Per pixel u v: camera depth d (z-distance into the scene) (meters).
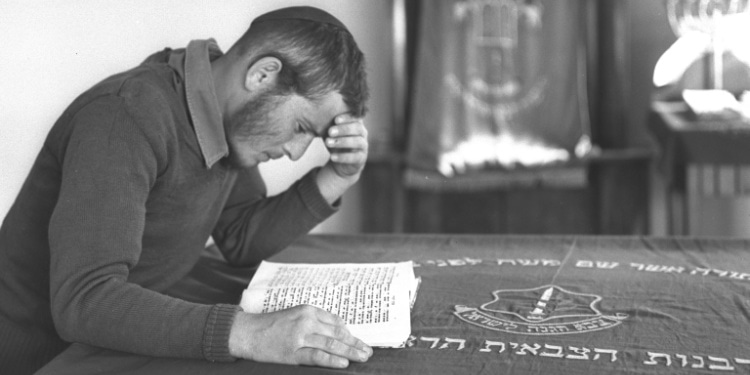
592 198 4.15
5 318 1.32
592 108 4.17
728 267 1.62
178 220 1.34
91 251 1.10
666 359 1.07
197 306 1.10
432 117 4.04
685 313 1.28
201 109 1.28
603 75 4.13
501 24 4.04
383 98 4.21
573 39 4.06
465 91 4.04
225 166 1.36
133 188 1.15
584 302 1.35
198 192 1.34
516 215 4.19
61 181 1.26
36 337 1.33
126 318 1.08
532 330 1.19
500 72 4.05
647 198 4.09
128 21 2.37
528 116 4.07
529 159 4.07
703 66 4.03
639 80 4.18
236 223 1.65
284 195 1.65
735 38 3.97
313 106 1.28
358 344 1.08
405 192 4.12
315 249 1.86
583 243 1.88
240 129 1.31
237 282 1.54
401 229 4.10
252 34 1.29
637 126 4.22
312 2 3.54
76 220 1.11
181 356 1.07
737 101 3.92
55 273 1.11
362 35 4.03
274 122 1.29
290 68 1.25
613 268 1.62
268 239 1.62
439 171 4.04
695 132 3.61
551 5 4.05
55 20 2.06
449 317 1.26
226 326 1.07
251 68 1.26
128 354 1.11
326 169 1.60
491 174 4.05
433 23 4.01
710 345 1.12
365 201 4.11
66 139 1.22
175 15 2.62
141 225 1.16
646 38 4.14
